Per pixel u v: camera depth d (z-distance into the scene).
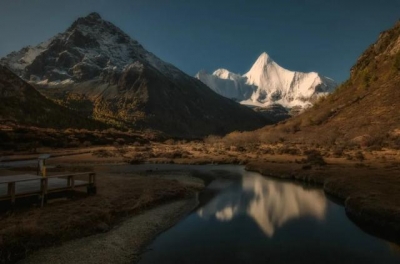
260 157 83.69
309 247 20.70
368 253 19.56
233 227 25.42
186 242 21.84
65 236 20.83
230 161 79.06
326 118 146.50
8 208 23.52
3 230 19.27
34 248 18.91
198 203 34.44
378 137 92.12
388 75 146.00
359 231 23.77
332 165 56.97
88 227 22.73
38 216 23.00
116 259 18.70
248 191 41.41
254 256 19.30
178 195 36.94
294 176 52.38
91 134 142.50
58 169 58.28
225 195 38.88
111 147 119.56
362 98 145.12
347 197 32.16
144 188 36.88
